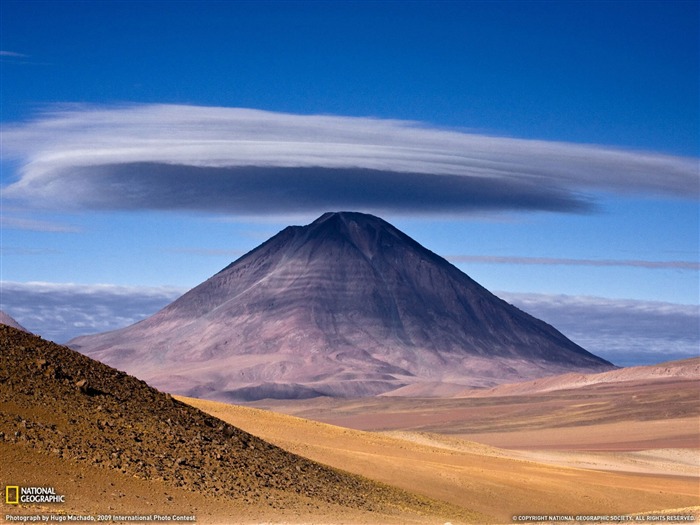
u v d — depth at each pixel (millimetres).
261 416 70875
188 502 34531
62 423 36375
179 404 44438
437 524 41188
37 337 42938
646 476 93750
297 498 39562
